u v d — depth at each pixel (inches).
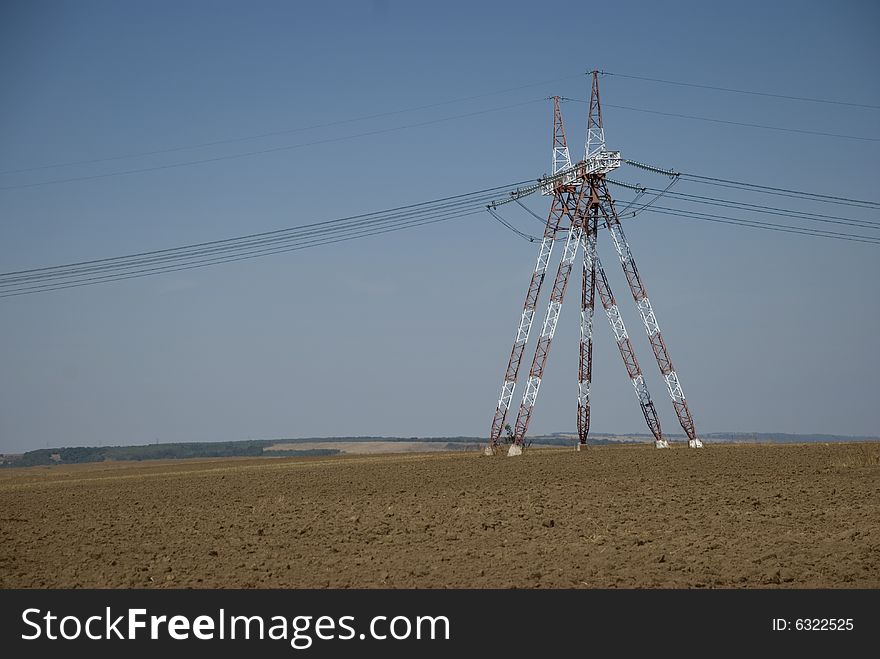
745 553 962.7
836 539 1021.8
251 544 1164.5
